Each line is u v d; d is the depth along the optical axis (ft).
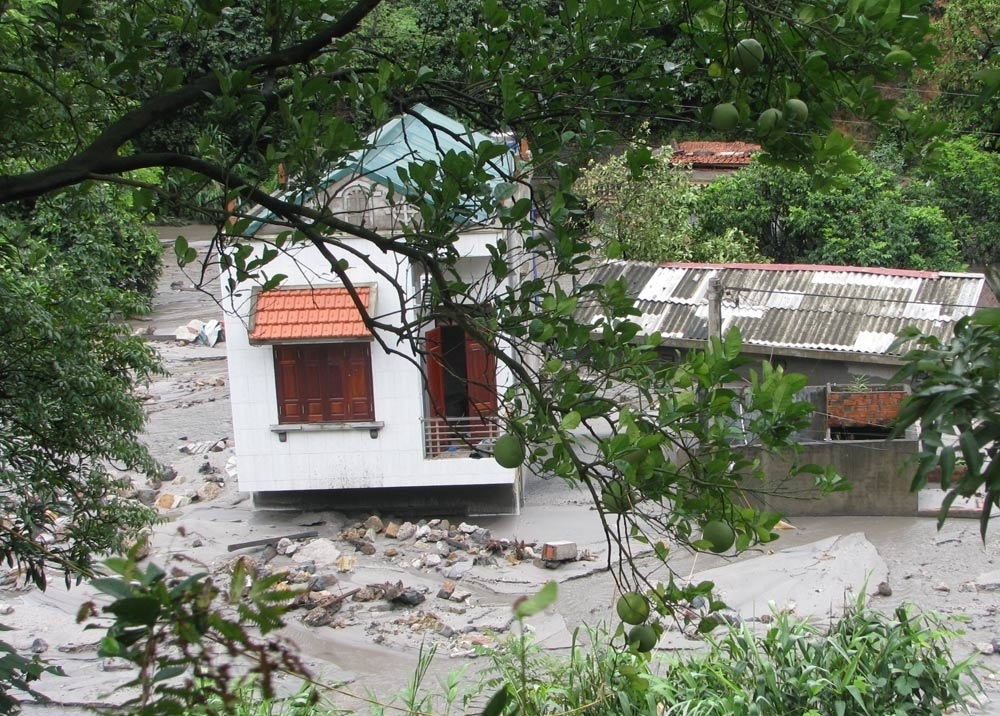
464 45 19.16
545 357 15.61
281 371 59.36
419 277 58.29
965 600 49.98
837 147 13.70
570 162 17.87
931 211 86.38
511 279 38.91
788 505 61.67
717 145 108.78
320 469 59.93
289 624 48.32
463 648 45.93
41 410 31.55
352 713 30.04
